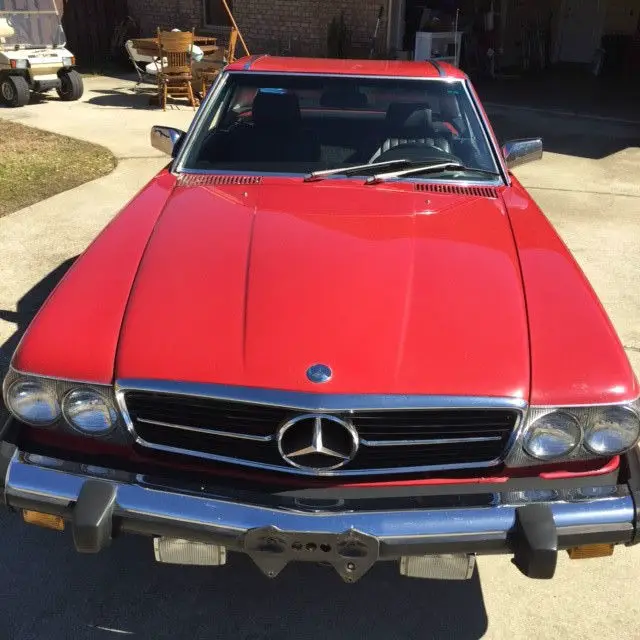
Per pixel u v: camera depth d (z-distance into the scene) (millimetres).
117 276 2512
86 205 6594
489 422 2148
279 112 3652
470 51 14047
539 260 2697
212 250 2654
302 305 2352
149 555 2840
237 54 14312
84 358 2191
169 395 2137
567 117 11062
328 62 3996
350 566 2131
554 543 2062
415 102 3680
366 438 2143
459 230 2883
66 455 2252
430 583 2758
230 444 2193
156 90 12461
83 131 9391
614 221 6641
